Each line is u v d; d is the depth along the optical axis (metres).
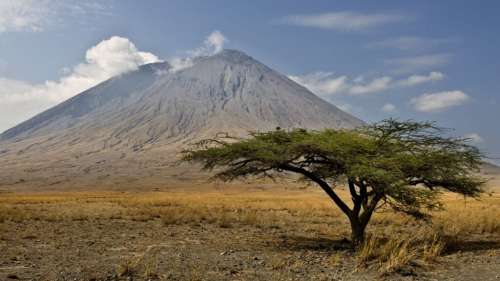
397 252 15.98
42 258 16.06
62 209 39.69
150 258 16.16
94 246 19.02
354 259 16.34
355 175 17.70
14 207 40.56
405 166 18.80
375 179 17.42
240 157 19.70
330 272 14.27
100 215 33.25
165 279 12.98
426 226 26.94
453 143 19.94
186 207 41.56
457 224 26.55
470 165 20.03
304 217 34.12
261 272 14.19
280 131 20.78
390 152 19.44
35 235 22.22
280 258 16.45
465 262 16.00
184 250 18.17
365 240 17.78
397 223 28.70
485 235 23.59
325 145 18.31
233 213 36.22
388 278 13.54
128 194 104.50
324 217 34.47
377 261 15.51
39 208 40.56
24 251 17.48
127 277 13.14
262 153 18.84
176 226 27.36
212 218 30.84
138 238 21.75
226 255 17.12
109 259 15.98
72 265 14.81
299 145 18.47
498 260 16.36
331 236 23.75
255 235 23.64
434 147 19.98
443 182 20.52
